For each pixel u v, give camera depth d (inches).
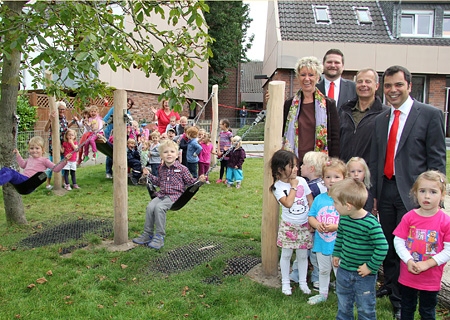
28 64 261.4
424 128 138.8
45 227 240.7
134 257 190.1
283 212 156.8
